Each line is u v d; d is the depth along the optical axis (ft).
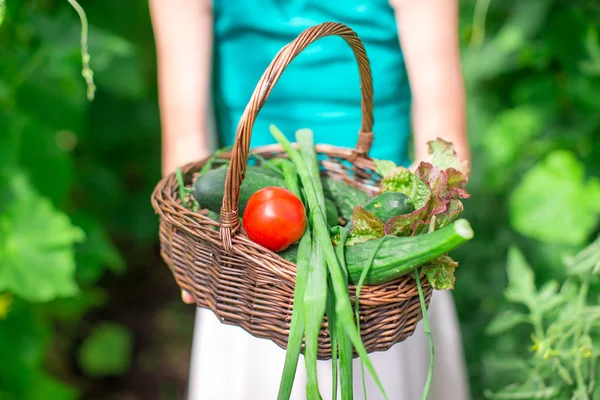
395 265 3.27
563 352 4.32
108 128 9.05
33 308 6.49
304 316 3.23
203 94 4.83
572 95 7.37
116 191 8.79
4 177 5.83
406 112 5.08
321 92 4.75
